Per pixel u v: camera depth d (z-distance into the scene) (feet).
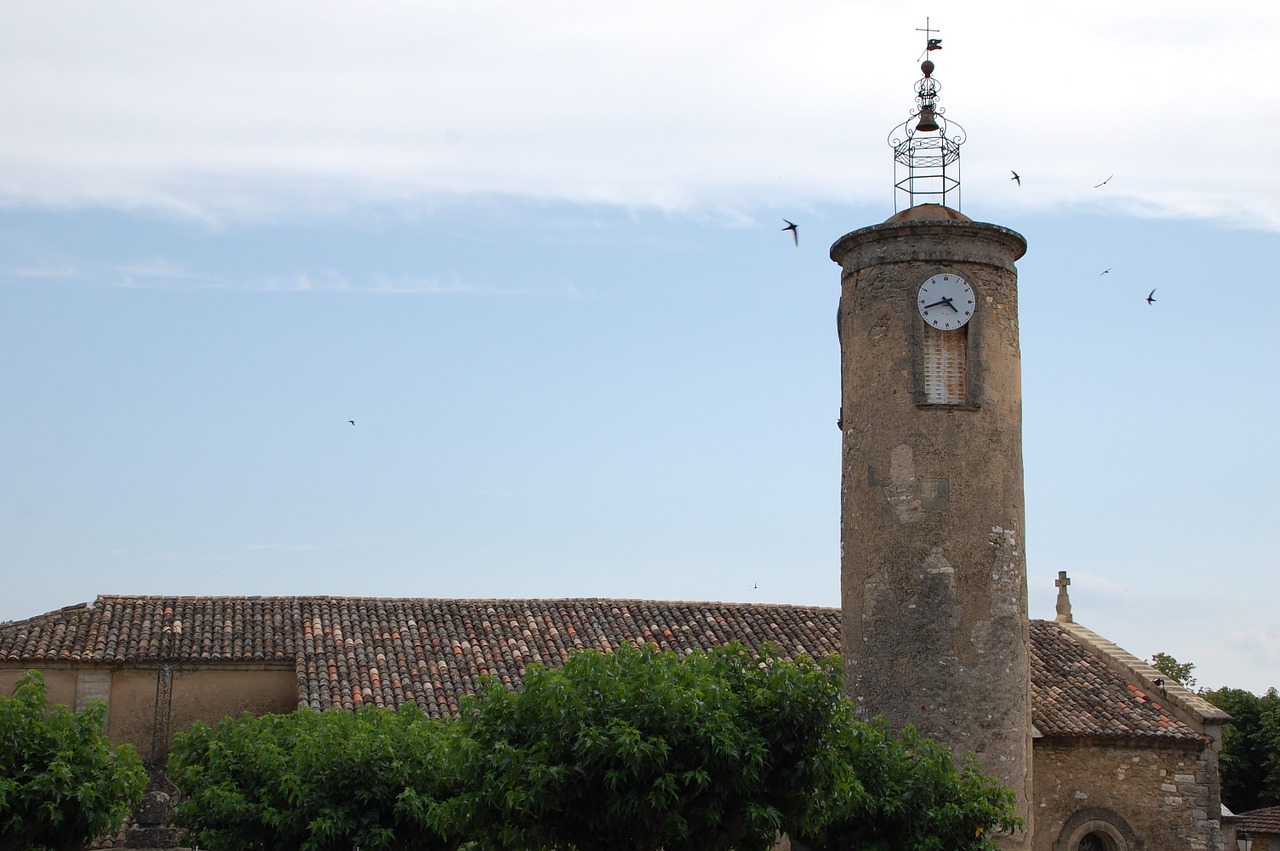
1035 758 95.66
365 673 97.45
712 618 111.45
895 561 76.54
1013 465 78.84
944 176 84.02
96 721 63.57
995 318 79.15
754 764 54.44
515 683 97.40
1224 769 168.86
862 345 79.66
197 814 71.10
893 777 65.16
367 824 67.62
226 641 100.68
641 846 55.98
